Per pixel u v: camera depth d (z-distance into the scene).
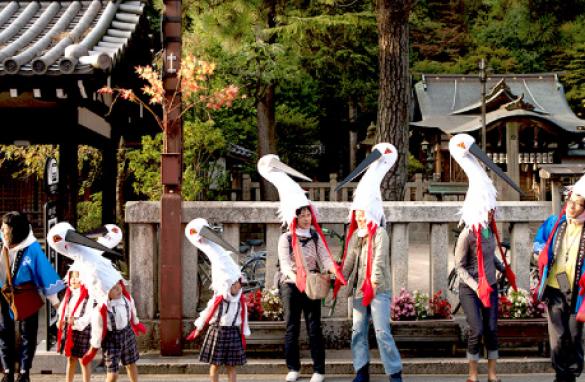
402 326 6.22
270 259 6.64
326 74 22.88
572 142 22.00
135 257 6.53
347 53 20.81
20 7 8.32
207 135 15.10
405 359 6.23
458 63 28.20
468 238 5.40
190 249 6.55
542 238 5.52
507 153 20.03
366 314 5.42
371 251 5.27
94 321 4.77
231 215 6.51
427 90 24.72
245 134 21.14
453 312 6.68
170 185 6.30
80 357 4.95
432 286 6.68
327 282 5.36
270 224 6.62
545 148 20.98
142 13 7.92
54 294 5.31
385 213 6.54
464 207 5.46
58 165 7.28
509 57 28.34
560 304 5.28
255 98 18.31
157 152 13.27
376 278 5.19
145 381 5.90
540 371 6.16
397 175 9.25
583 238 5.19
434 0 29.08
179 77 6.26
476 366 5.52
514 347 6.44
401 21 9.25
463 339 6.50
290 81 19.59
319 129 26.88
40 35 7.26
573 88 25.44
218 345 5.12
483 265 5.30
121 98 8.51
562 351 5.27
